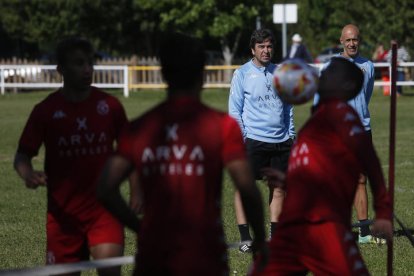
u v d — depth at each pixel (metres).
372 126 62.91
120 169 13.04
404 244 26.73
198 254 12.58
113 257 16.56
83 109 17.00
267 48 27.06
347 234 14.77
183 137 12.73
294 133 27.58
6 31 136.50
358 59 27.05
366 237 26.88
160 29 126.12
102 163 16.92
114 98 17.31
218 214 12.95
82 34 129.25
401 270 23.58
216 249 12.76
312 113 15.69
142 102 86.50
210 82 103.62
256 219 13.00
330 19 140.88
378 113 72.56
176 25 121.88
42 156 49.62
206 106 13.05
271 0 129.25
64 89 17.16
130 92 99.44
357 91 15.34
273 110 27.06
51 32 127.94
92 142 16.92
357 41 26.97
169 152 12.73
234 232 28.42
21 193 37.41
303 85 15.20
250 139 27.22
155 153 12.78
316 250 14.74
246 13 120.38
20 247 27.02
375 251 25.81
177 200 12.67
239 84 27.39
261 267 13.77
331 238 14.64
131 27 132.38
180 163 12.70
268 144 27.17
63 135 16.89
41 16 127.25
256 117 27.19
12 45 151.50
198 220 12.64
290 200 15.13
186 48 12.87
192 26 120.88
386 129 61.06
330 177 14.83
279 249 15.06
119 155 13.04
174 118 12.86
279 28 143.75
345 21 123.00
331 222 14.71
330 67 15.37
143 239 12.83
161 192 12.72
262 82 27.00
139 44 135.88
